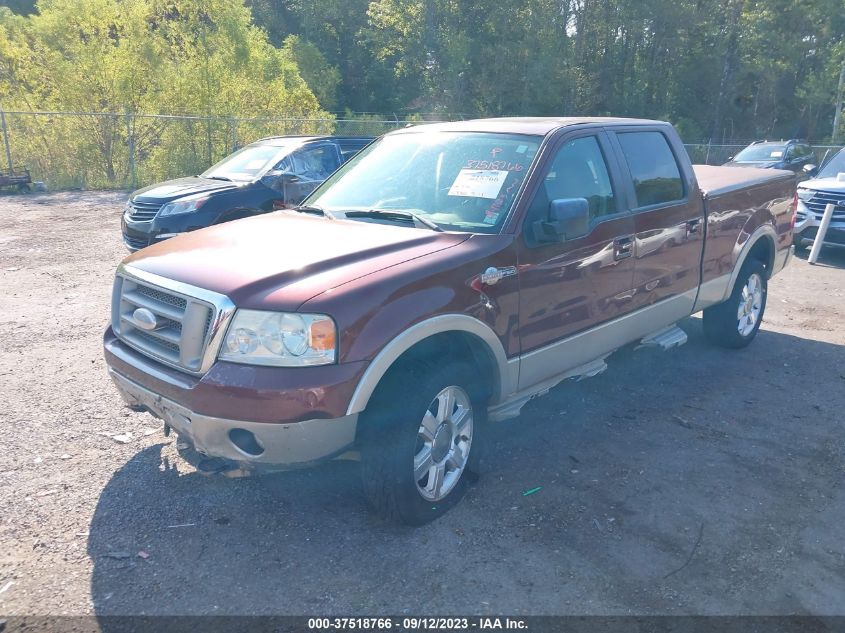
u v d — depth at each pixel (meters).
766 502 3.95
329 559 3.37
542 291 4.03
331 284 3.23
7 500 3.80
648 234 4.83
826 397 5.50
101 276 9.09
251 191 9.41
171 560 3.34
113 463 4.24
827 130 55.28
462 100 45.25
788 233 6.90
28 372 5.66
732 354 6.52
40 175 20.72
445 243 3.74
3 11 33.47
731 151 32.28
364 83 57.44
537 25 43.66
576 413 5.15
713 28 51.09
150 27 27.94
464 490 3.89
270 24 59.62
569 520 3.73
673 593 3.17
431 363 3.54
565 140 4.38
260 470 3.26
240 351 3.14
